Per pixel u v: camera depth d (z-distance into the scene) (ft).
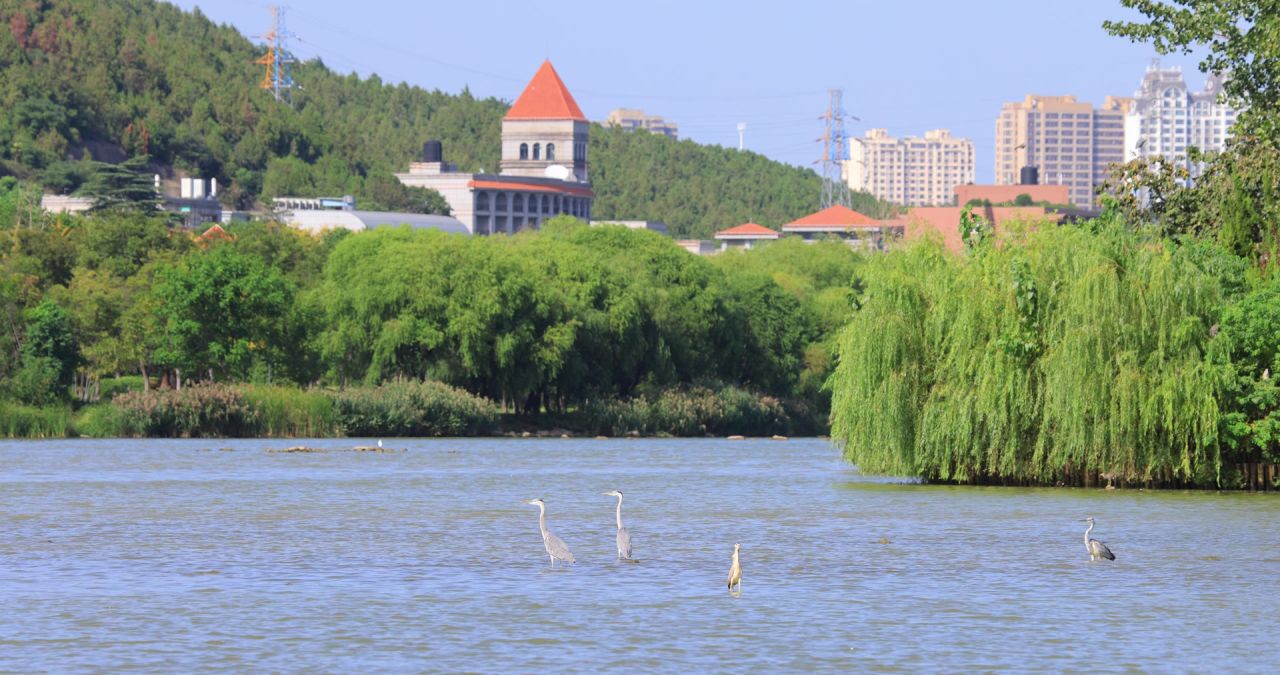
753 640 130.21
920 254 270.26
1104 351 249.14
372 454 388.98
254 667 119.96
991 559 178.40
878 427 261.24
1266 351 255.09
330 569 169.99
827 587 157.69
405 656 123.85
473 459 374.84
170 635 131.75
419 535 203.41
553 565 172.45
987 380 254.27
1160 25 300.40
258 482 293.43
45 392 470.80
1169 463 252.83
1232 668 120.57
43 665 120.47
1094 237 259.19
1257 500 244.42
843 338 269.23
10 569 169.68
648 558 179.83
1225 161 318.45
